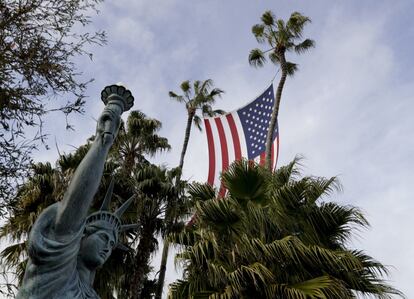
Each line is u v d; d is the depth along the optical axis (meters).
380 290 11.28
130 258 15.21
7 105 7.31
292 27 25.11
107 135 4.84
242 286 11.16
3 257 14.02
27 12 7.52
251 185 13.77
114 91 5.20
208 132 21.52
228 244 12.37
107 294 14.49
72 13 7.86
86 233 4.86
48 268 4.35
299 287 10.84
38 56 7.47
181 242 13.54
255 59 25.67
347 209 12.25
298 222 12.48
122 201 15.80
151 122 22.50
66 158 15.66
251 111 22.14
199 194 15.05
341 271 11.38
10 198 7.72
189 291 11.82
